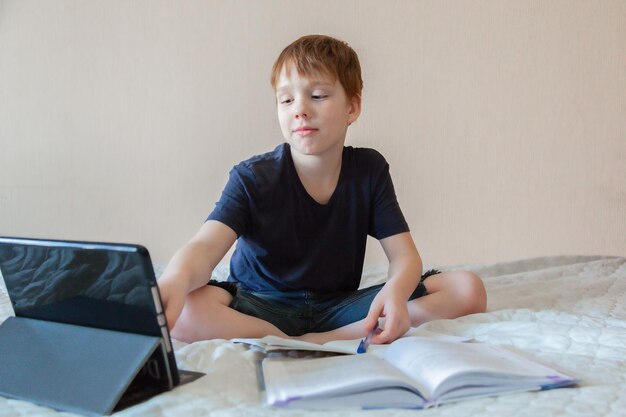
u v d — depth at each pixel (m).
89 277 0.75
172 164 2.26
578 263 1.80
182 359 0.87
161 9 2.23
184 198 2.27
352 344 0.94
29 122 2.28
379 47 2.24
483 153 2.26
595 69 2.23
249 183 1.17
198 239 1.09
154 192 2.28
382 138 2.26
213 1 2.22
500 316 1.14
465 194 2.27
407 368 0.78
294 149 1.20
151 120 2.26
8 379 0.77
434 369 0.74
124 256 0.71
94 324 0.78
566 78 2.24
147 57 2.24
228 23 2.22
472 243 2.29
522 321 1.11
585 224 2.28
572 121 2.25
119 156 2.27
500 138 2.25
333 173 1.22
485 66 2.23
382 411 0.69
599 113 2.25
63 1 2.25
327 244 1.22
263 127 2.24
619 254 2.28
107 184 2.28
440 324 1.10
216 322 1.03
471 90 2.24
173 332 1.05
